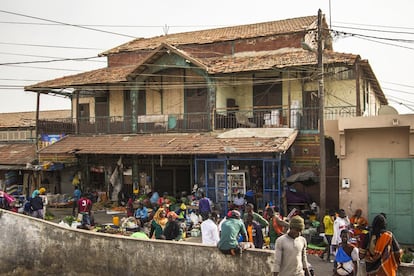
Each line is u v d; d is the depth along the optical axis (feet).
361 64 62.34
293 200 58.44
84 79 78.07
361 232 36.14
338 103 67.05
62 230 36.73
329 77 67.51
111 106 82.33
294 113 64.39
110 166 79.20
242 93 72.38
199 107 73.82
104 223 60.18
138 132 74.49
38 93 81.97
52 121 82.48
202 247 30.76
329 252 40.96
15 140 106.32
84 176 80.94
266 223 36.35
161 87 75.92
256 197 61.52
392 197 49.32
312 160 63.31
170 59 70.85
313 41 74.69
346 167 51.44
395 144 49.34
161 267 32.22
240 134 63.10
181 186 74.33
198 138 66.64
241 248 29.09
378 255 25.48
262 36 75.87
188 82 74.18
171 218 37.99
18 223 38.14
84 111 85.56
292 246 22.27
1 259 38.11
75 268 35.86
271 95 70.38
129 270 33.50
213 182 64.13
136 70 72.08
